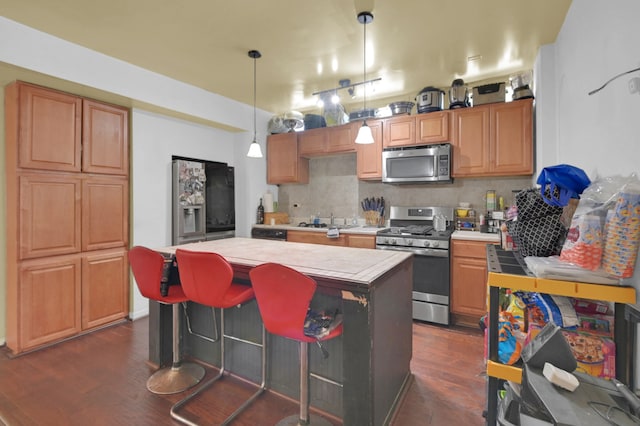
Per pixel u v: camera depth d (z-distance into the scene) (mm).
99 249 2936
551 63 2539
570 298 1261
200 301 1741
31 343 2498
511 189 3336
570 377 816
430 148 3287
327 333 1489
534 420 873
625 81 1201
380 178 3709
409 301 2061
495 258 1470
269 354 2012
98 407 1831
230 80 3338
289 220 4742
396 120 3547
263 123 4512
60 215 2654
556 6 2045
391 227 3834
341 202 4363
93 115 2869
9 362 2334
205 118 3629
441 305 3025
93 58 2646
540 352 890
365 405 1462
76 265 2764
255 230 4281
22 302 2453
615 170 1292
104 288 2965
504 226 1725
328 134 4039
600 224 1048
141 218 3258
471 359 2385
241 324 2127
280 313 1432
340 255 2008
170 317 2320
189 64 2947
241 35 2439
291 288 1380
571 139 2016
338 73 3170
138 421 1719
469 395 1943
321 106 4062
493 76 3248
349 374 1494
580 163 1803
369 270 1604
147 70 3043
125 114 3127
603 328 1143
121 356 2428
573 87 1964
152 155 3361
